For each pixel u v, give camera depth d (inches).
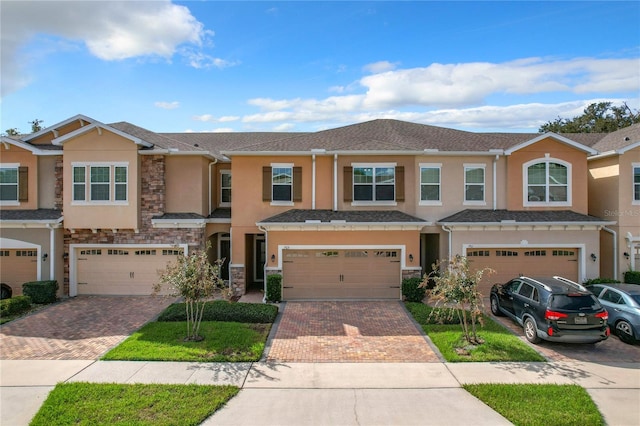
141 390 323.0
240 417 285.3
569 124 1649.9
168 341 437.1
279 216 672.4
